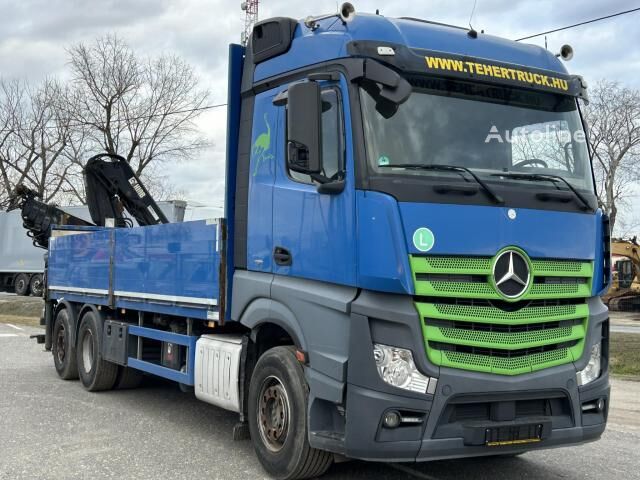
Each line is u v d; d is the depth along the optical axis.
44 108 39.97
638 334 16.22
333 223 4.90
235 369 6.00
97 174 11.77
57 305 10.65
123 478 5.38
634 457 6.31
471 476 5.64
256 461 5.93
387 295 4.57
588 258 5.13
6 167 40.97
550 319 4.86
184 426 7.25
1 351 13.78
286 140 5.53
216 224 6.27
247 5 33.78
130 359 8.30
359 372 4.59
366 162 4.69
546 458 6.25
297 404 5.19
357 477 5.53
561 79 5.53
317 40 5.35
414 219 4.52
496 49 5.39
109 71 37.81
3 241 34.72
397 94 4.77
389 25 5.07
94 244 9.28
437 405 4.47
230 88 6.32
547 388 4.79
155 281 7.49
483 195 4.75
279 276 5.52
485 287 4.65
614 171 38.31
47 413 7.79
